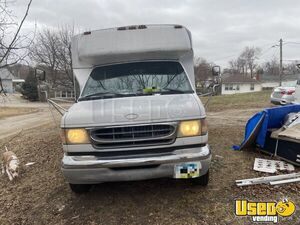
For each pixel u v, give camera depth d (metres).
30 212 3.95
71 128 3.57
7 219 3.80
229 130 7.95
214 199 3.89
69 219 3.68
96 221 3.59
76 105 4.04
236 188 4.15
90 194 4.32
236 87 60.97
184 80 4.58
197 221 3.42
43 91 5.39
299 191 3.98
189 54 4.91
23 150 7.42
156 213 3.66
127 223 3.49
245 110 14.23
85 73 4.97
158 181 4.57
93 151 3.55
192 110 3.58
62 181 4.93
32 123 15.72
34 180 5.11
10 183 5.09
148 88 4.43
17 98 43.88
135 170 3.50
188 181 4.46
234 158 5.39
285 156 5.02
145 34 4.71
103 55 4.72
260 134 5.46
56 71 17.67
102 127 3.52
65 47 18.17
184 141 3.55
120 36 4.72
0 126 15.20
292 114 5.48
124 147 3.54
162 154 3.54
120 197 4.16
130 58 4.88
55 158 6.31
